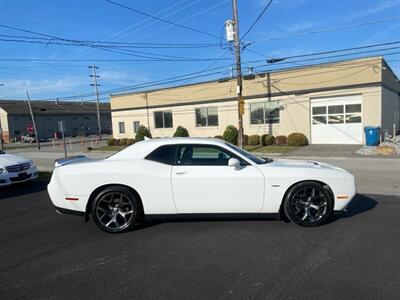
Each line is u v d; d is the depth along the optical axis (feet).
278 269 13.09
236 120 90.38
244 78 85.51
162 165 18.04
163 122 107.14
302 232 17.08
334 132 75.56
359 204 22.57
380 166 42.09
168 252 15.19
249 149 73.87
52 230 19.08
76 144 150.41
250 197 17.71
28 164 35.01
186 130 99.66
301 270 12.93
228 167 17.89
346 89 72.84
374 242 15.52
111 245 16.31
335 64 73.51
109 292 11.82
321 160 51.98
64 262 14.56
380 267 12.97
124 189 17.94
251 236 16.72
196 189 17.71
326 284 11.80
